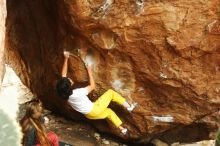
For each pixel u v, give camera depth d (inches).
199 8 327.6
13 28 420.8
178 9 328.8
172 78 358.0
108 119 393.4
